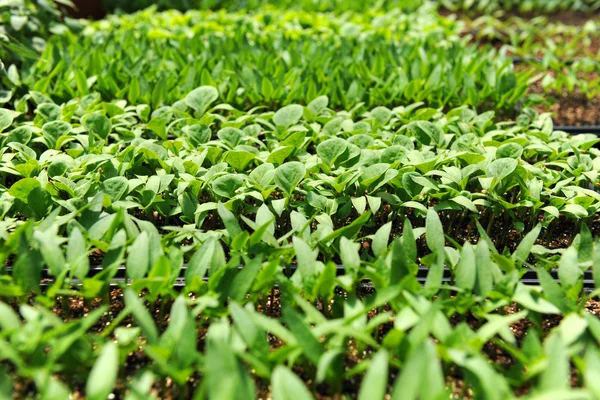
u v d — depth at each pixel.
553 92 1.06
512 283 0.48
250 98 0.84
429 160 0.60
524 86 0.83
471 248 0.48
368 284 0.54
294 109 0.73
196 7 1.60
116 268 0.48
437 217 0.53
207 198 0.66
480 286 0.48
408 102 0.85
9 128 0.74
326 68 0.92
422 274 0.56
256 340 0.43
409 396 0.37
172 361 0.43
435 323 0.44
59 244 0.53
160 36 1.11
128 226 0.52
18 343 0.42
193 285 0.48
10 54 0.89
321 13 1.44
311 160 0.64
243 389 0.39
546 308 0.46
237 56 0.95
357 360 0.49
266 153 0.65
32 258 0.48
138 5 1.54
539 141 0.69
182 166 0.62
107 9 1.54
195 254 0.49
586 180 0.63
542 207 0.63
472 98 0.83
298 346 0.42
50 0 1.06
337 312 0.49
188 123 0.72
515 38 1.24
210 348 0.40
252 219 0.66
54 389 0.39
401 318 0.44
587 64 1.02
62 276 0.47
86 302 0.51
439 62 0.92
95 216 0.54
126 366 0.49
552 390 0.38
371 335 0.51
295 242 0.49
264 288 0.50
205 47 1.04
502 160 0.59
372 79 0.87
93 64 0.88
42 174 0.59
